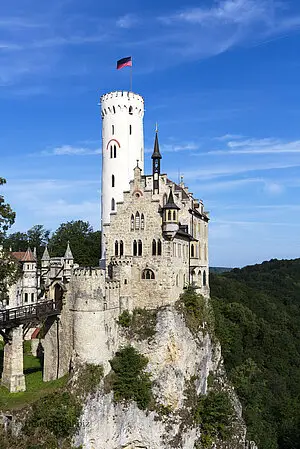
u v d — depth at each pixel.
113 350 70.62
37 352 89.25
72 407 60.25
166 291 74.75
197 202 95.44
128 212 77.75
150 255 75.88
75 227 148.12
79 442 60.22
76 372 64.69
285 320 143.50
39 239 167.75
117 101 94.00
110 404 65.94
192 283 86.75
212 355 87.19
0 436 54.81
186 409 72.44
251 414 92.81
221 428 75.25
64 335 69.19
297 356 127.56
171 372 72.06
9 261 71.62
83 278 66.81
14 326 63.44
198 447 72.44
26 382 69.00
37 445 55.41
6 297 74.69
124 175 94.31
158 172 76.94
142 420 68.12
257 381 105.50
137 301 76.06
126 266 75.38
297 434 93.69
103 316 67.81
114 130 94.50
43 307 68.44
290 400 107.00
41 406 58.59
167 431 68.88
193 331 79.06
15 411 56.94
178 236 79.69
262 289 183.50
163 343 72.31
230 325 115.38
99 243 134.38
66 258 77.25
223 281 158.25
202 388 79.19
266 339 125.50
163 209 74.69
